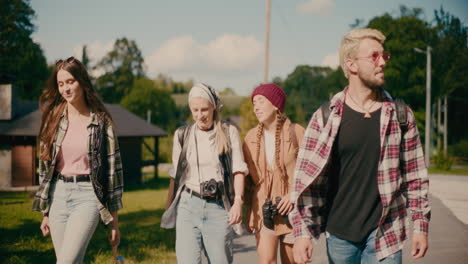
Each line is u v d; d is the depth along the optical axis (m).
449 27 43.44
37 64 47.06
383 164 2.52
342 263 2.66
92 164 3.28
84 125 3.36
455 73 45.56
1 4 37.50
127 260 5.72
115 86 85.00
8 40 38.53
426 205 2.59
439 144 47.81
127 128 24.27
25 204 14.36
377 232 2.51
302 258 2.63
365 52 2.58
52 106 3.43
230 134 3.46
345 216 2.61
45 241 7.34
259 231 3.55
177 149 3.51
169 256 5.98
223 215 3.36
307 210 2.71
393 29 52.38
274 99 3.62
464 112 51.88
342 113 2.63
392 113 2.56
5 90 21.48
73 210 3.25
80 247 3.16
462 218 9.43
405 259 5.76
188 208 3.38
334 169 2.69
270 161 3.63
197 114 3.38
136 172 24.52
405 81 51.81
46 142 3.34
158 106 86.56
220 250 3.33
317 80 76.75
